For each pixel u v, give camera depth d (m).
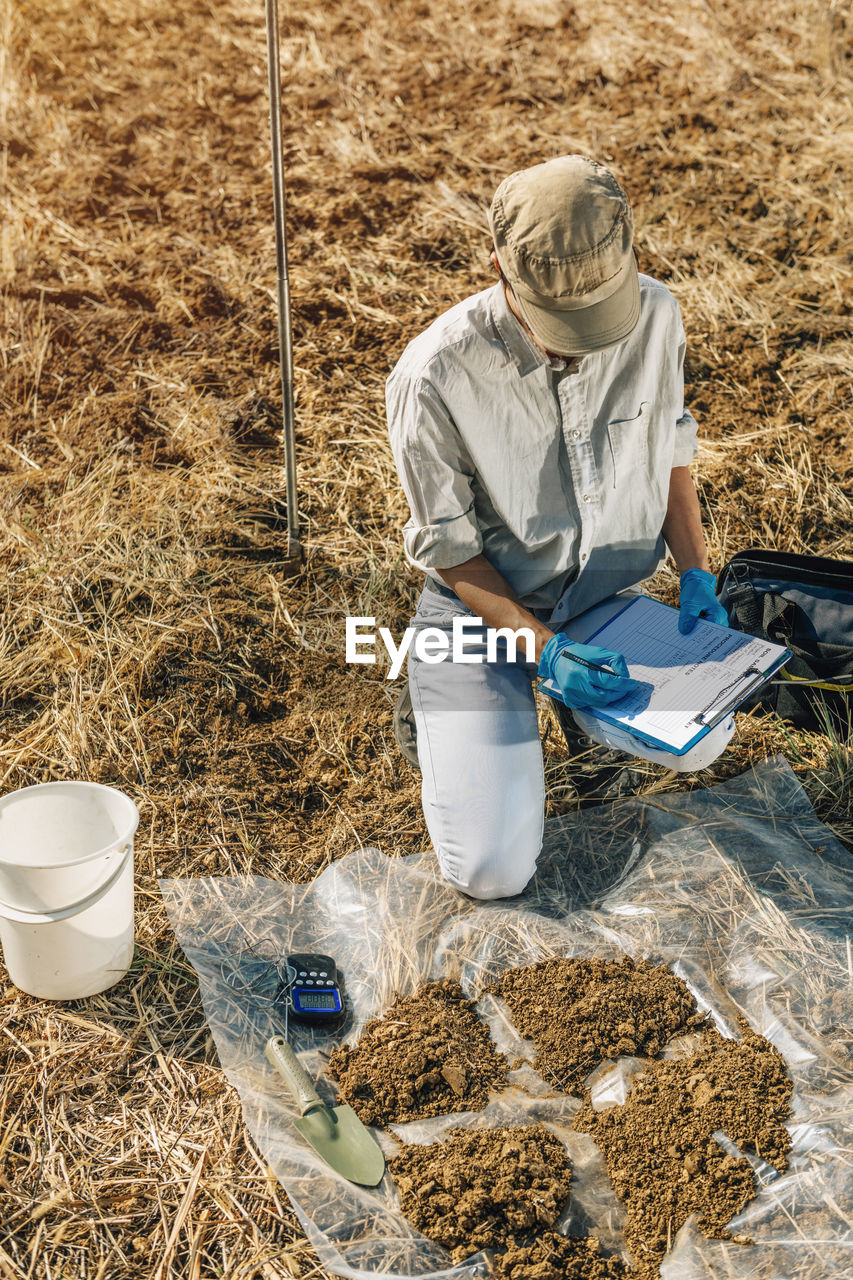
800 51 5.98
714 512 3.78
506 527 2.67
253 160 5.25
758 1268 1.89
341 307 4.53
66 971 2.32
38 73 5.77
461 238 4.83
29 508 3.76
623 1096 2.20
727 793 2.93
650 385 2.53
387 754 3.10
